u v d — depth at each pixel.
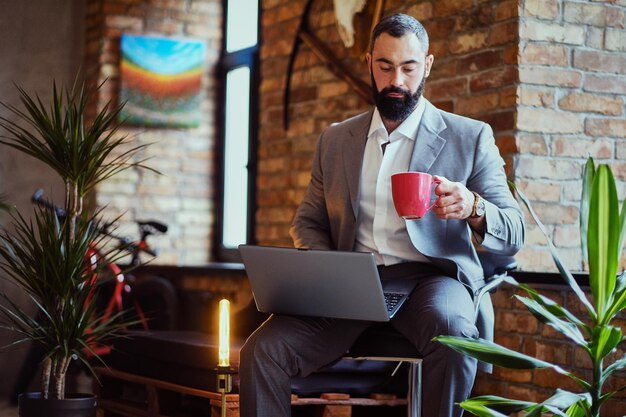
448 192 2.55
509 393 3.48
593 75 3.66
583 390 3.19
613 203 2.02
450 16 3.88
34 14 5.95
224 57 6.02
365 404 3.23
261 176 5.16
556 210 3.61
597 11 3.67
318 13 4.77
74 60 5.98
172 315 5.20
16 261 3.32
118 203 5.79
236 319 4.05
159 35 5.92
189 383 3.53
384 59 2.73
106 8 5.84
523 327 3.43
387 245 2.83
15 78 5.90
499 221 2.64
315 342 2.76
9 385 5.66
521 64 3.57
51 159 3.31
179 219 5.95
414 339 2.65
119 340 4.04
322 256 2.55
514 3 3.59
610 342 2.08
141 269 5.47
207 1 6.04
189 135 5.98
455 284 2.71
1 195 5.19
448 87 3.87
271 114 5.10
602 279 2.06
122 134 5.79
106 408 4.02
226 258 5.96
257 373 2.70
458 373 2.54
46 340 3.33
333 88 4.66
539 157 3.59
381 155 2.89
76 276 3.31
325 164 3.00
